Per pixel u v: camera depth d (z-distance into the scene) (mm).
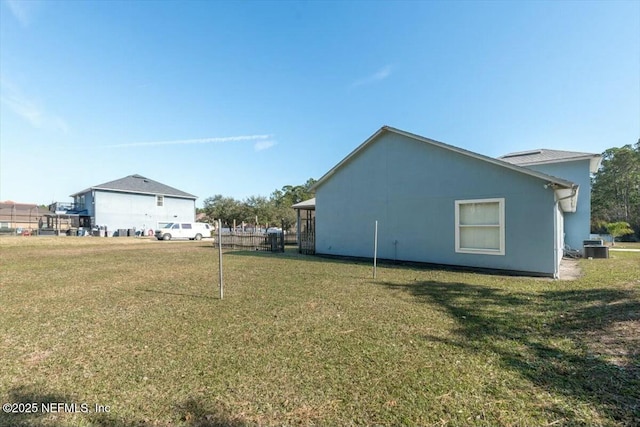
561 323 3949
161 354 3076
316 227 13062
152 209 34656
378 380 2521
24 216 45406
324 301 5199
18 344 3371
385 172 10641
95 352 3143
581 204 14906
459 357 2975
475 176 8617
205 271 8609
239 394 2314
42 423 1978
